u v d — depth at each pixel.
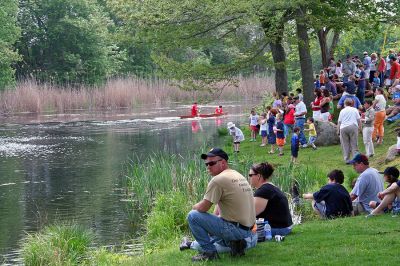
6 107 67.44
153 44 38.94
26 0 94.38
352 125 24.58
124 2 38.12
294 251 11.26
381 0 37.69
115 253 15.76
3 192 25.30
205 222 10.69
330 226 13.23
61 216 20.75
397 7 37.38
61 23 92.81
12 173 29.98
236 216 10.67
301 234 12.62
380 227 12.93
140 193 22.72
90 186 26.06
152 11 37.38
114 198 23.48
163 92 78.44
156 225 17.80
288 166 23.88
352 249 11.22
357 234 12.50
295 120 30.33
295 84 52.12
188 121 55.28
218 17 35.50
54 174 29.44
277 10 35.56
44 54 95.81
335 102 34.84
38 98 68.69
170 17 37.06
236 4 34.22
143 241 17.05
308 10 39.72
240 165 25.50
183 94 79.06
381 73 36.50
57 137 45.31
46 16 94.81
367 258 10.61
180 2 36.59
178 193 20.19
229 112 62.62
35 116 64.50
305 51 36.72
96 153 36.41
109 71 95.62
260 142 34.38
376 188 14.89
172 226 17.92
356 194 15.19
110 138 43.91
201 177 21.72
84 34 93.31
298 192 20.38
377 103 27.16
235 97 81.06
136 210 21.42
